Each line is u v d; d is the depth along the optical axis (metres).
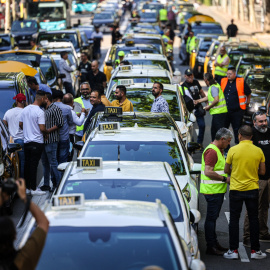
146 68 37.94
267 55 54.03
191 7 151.88
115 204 12.62
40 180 29.38
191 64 68.12
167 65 41.28
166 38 66.94
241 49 54.66
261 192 20.72
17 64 36.28
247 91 32.38
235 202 19.19
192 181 19.94
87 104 30.45
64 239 11.57
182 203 15.77
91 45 75.81
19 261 10.06
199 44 66.94
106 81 42.22
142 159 19.73
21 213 23.81
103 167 16.89
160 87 27.17
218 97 32.00
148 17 110.81
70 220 11.88
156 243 11.49
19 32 81.06
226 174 19.56
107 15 122.94
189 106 33.25
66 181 15.98
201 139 34.19
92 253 11.36
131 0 181.62
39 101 25.53
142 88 30.30
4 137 23.67
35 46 58.22
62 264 11.33
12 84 28.61
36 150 25.44
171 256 11.35
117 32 83.50
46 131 25.45
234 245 19.34
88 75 40.31
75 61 54.41
